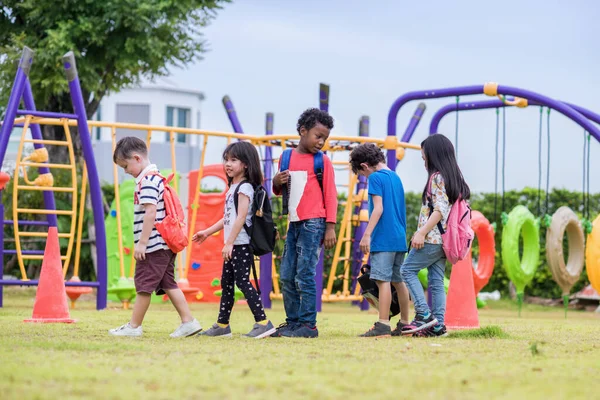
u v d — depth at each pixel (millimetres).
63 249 15266
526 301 15172
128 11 14836
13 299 12594
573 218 11203
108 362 4074
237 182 6043
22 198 15281
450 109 11047
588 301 14477
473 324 7320
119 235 11188
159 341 5387
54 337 5480
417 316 6305
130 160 5953
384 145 10305
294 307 6297
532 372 3973
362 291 6598
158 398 3143
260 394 3246
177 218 5922
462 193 6363
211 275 12820
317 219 6117
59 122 10094
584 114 11109
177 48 15969
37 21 15273
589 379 3785
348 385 3473
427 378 3697
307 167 6164
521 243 15391
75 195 10398
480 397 3252
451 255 6316
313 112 6184
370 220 6363
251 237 5949
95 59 15539
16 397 3115
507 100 10836
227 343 5289
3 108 15328
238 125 12578
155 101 30953
